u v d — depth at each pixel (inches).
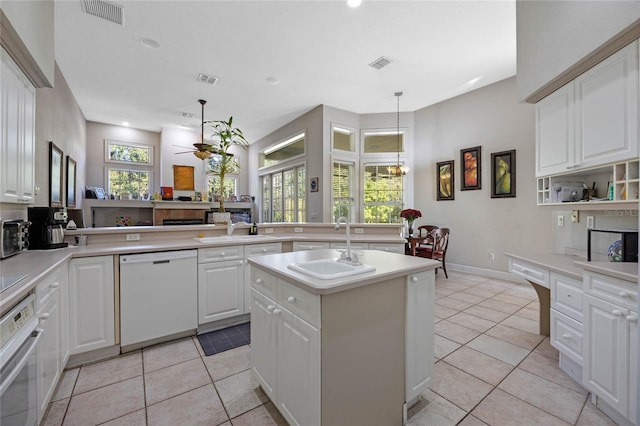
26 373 49.2
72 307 80.4
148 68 157.9
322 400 49.6
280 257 77.2
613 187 77.6
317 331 49.6
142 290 91.8
